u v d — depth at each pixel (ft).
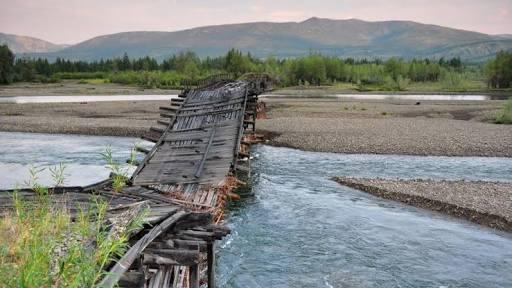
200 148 78.59
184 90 135.13
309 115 230.89
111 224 31.94
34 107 261.85
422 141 157.28
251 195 92.22
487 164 127.65
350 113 241.14
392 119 217.36
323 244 65.41
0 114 229.25
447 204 84.84
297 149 148.97
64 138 170.30
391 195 92.63
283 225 73.41
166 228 34.32
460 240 68.39
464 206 83.25
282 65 574.97
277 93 424.87
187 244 35.27
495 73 497.87
